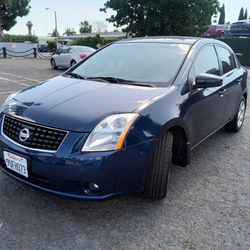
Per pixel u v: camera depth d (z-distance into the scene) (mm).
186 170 3947
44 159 2602
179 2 24109
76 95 3076
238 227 2811
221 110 4430
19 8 46969
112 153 2566
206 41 4340
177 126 3127
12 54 34312
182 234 2684
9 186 3336
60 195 2637
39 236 2590
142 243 2555
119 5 25531
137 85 3340
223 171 3961
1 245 2467
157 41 4184
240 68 5492
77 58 15562
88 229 2703
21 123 2832
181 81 3385
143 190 2984
